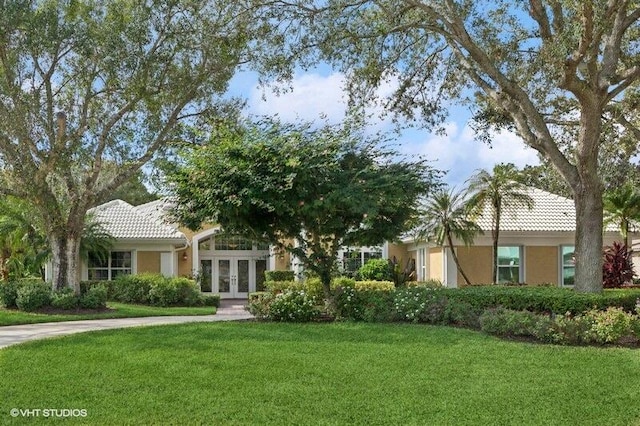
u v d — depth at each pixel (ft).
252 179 49.32
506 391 27.48
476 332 43.86
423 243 96.02
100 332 44.91
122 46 60.80
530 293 49.90
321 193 50.67
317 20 56.34
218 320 54.49
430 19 57.88
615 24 53.16
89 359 33.73
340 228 54.49
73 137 64.69
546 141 54.03
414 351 36.24
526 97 53.67
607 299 47.21
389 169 52.70
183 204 53.42
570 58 49.29
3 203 85.15
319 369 31.32
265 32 56.39
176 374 30.09
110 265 95.25
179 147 61.46
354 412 24.22
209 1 59.67
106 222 92.43
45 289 67.26
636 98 63.82
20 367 31.83
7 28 58.54
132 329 46.37
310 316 51.72
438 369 31.53
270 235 55.67
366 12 58.44
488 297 50.47
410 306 50.26
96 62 63.31
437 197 78.64
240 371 30.78
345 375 30.09
